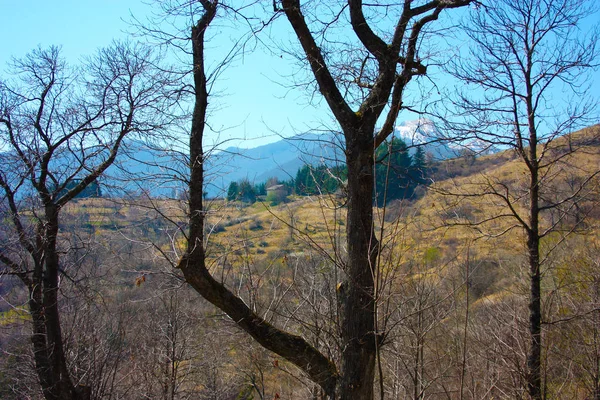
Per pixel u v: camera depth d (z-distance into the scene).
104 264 10.39
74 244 9.72
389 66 4.47
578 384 8.54
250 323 4.69
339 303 4.37
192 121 5.03
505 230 8.49
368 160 4.29
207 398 13.50
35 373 10.50
